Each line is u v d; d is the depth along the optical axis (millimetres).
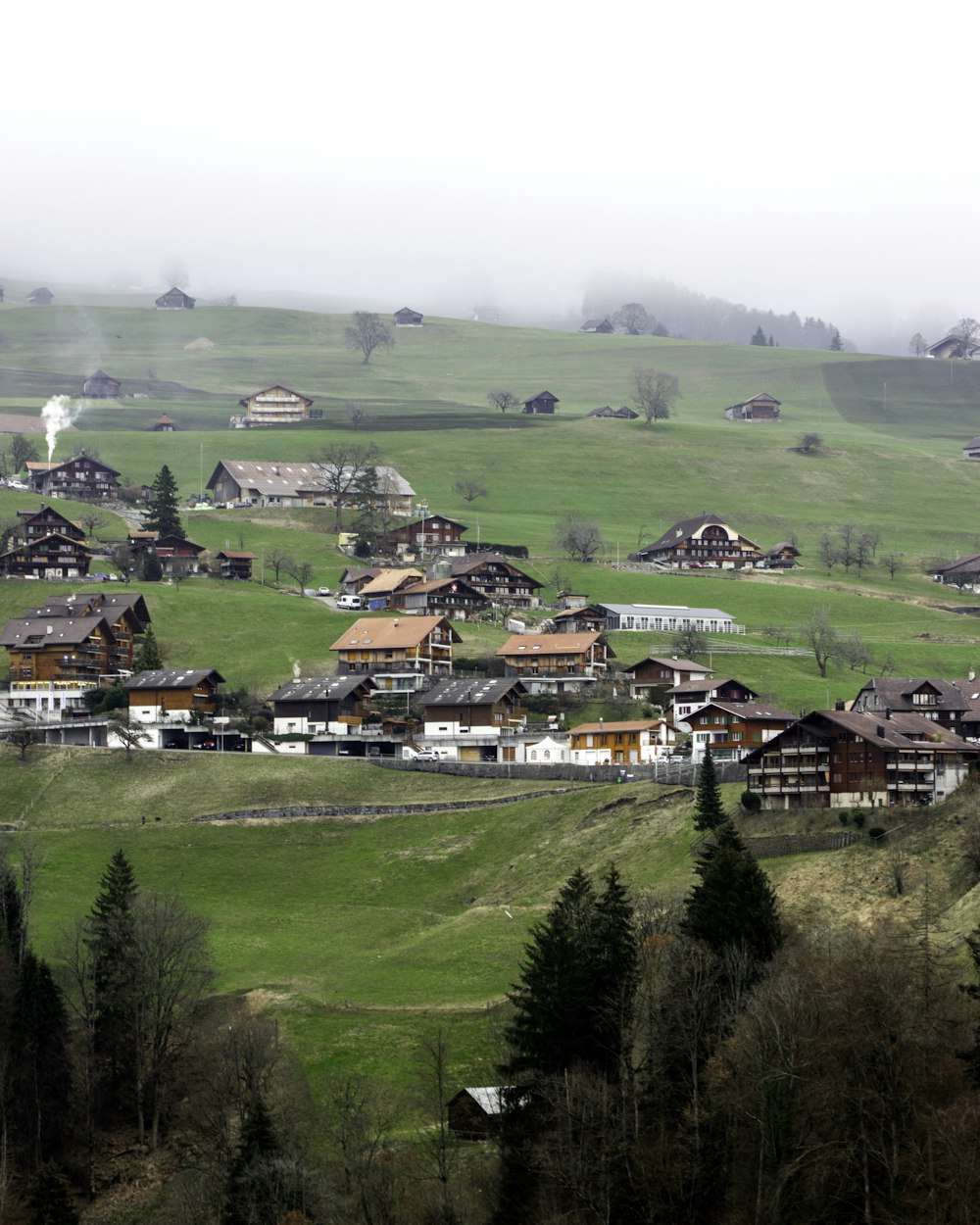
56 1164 141000
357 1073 155000
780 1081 117250
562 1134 125500
